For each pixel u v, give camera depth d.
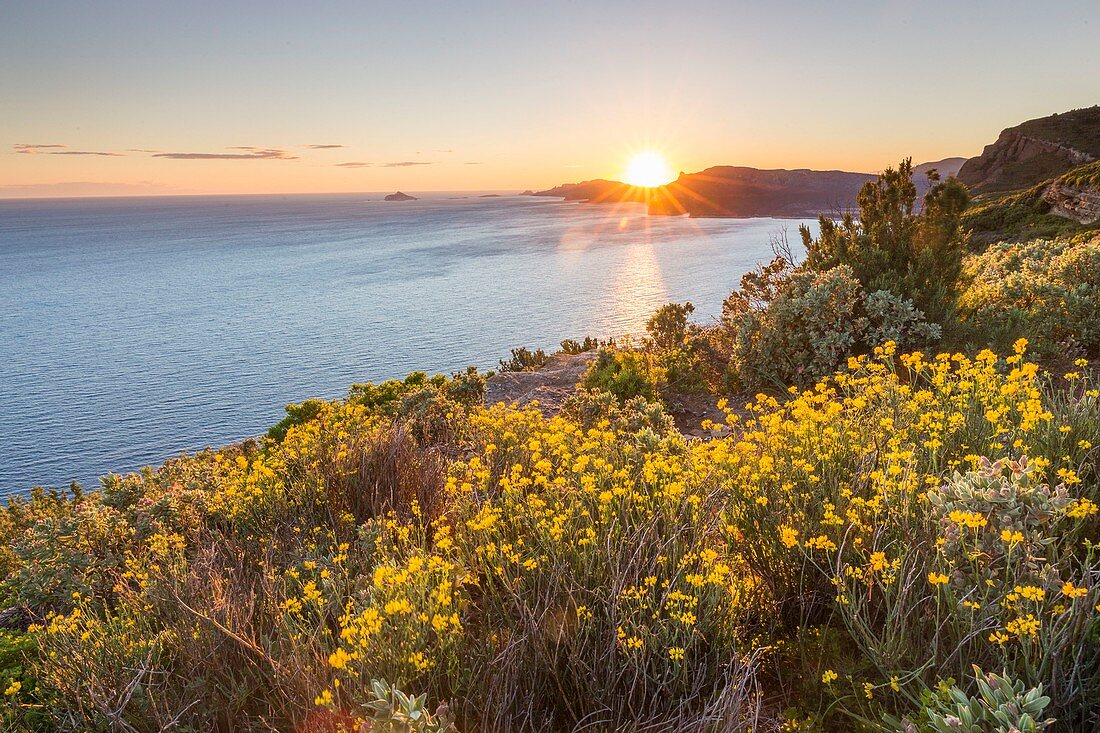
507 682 2.33
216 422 76.44
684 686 2.39
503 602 2.88
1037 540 2.39
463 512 3.57
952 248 10.05
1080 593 2.03
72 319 150.62
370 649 2.40
